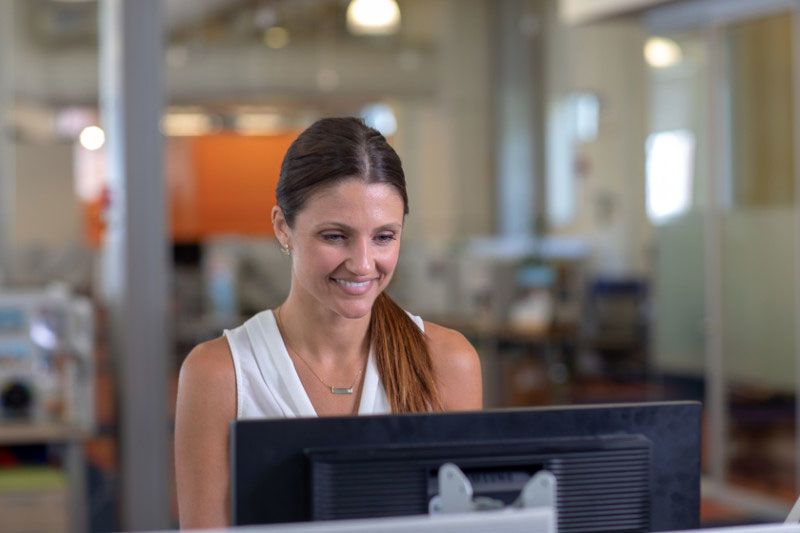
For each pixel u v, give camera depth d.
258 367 2.09
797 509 1.79
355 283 2.02
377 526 1.36
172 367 10.79
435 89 14.27
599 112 13.34
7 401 5.46
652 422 1.76
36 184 9.58
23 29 12.51
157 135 6.65
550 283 11.70
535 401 10.81
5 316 5.46
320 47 13.97
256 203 9.73
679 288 8.08
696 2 7.73
